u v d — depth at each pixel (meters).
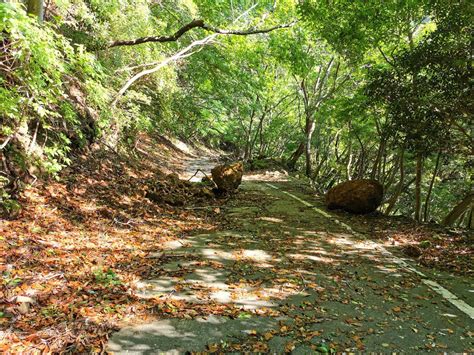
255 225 7.98
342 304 4.34
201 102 20.67
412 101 8.48
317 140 23.53
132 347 3.16
